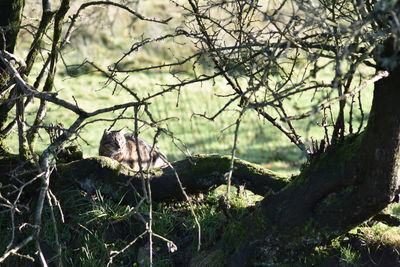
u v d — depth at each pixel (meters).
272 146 21.30
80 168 11.53
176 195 11.43
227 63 9.07
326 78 22.84
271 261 9.92
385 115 8.42
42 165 8.95
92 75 29.02
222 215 11.23
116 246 10.95
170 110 24.92
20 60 11.11
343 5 8.80
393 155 8.62
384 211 10.32
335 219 9.37
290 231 9.67
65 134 8.93
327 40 7.73
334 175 9.21
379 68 8.23
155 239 11.03
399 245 9.92
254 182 11.01
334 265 9.74
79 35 26.72
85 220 11.12
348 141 9.34
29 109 23.36
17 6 11.80
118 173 11.43
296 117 6.71
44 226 11.12
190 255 10.85
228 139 22.06
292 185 9.70
